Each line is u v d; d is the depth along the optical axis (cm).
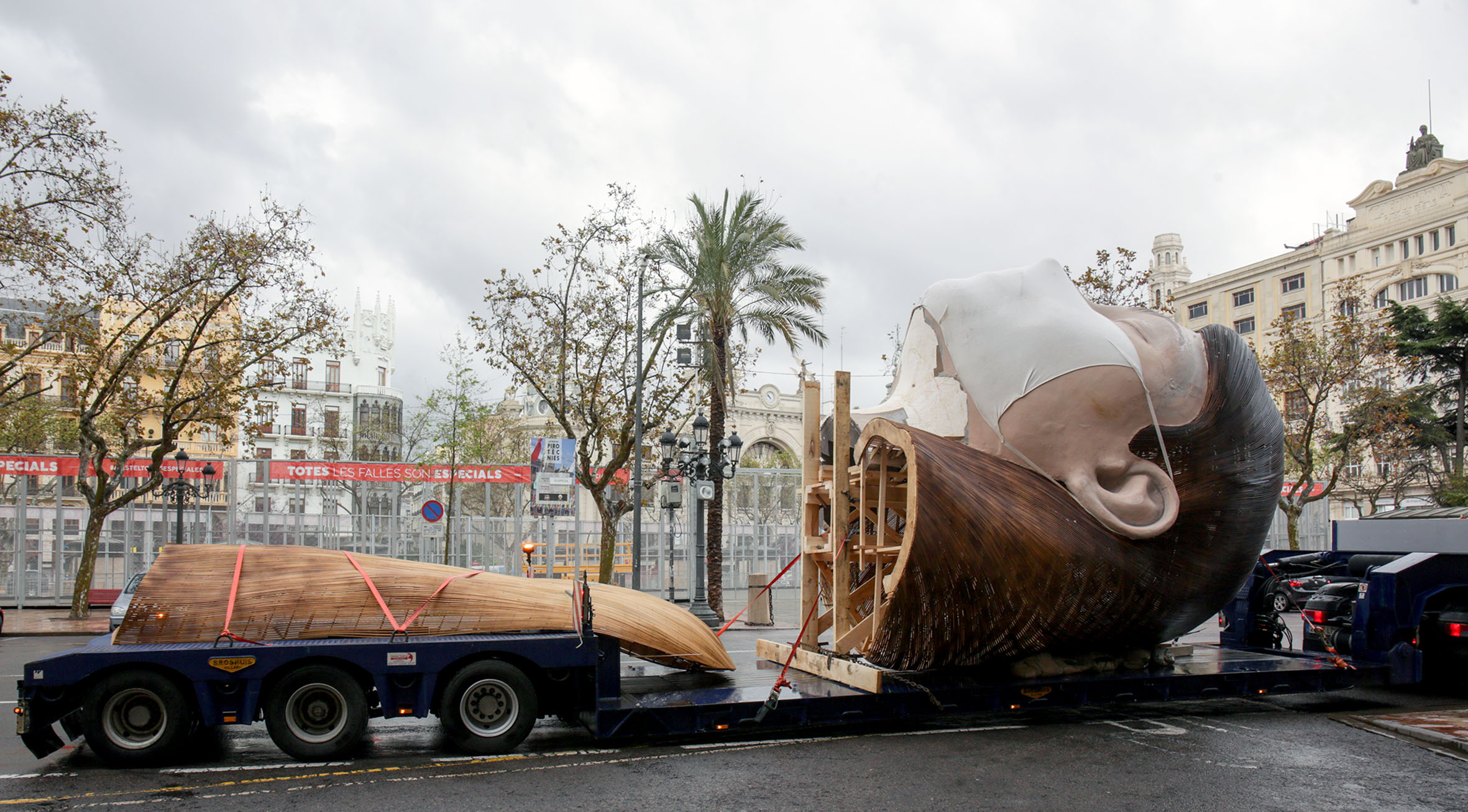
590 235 2505
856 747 830
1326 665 1029
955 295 951
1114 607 884
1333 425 4353
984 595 856
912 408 1052
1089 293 2798
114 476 2373
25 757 804
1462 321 4094
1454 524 1105
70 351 2648
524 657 812
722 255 2239
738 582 3195
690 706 818
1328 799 675
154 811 640
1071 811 645
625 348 2559
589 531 3155
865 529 966
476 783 712
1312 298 6406
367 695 794
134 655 750
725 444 2192
